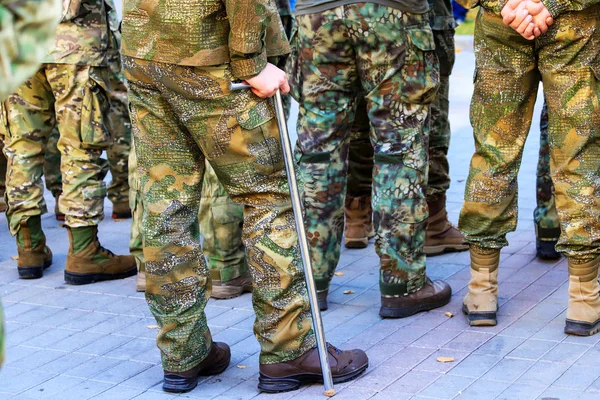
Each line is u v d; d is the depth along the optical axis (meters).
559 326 4.17
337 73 4.25
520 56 3.94
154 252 3.56
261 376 3.67
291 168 3.44
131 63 3.42
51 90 5.20
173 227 3.55
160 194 3.55
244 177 3.44
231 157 3.41
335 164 4.38
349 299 4.71
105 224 6.47
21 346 4.30
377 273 5.12
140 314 4.70
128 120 6.33
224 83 3.30
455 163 7.76
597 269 4.04
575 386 3.54
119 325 4.55
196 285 3.63
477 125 4.12
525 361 3.80
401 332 4.21
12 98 5.12
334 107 4.30
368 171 5.42
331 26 4.15
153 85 3.40
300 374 3.65
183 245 3.57
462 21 14.32
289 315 3.58
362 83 4.26
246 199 3.52
